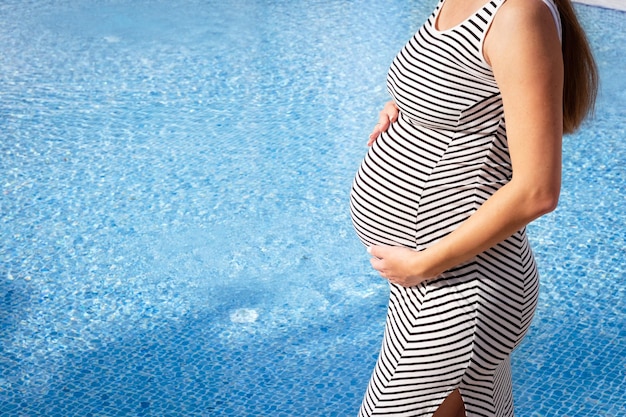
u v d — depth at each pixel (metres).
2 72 6.48
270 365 3.39
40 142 5.40
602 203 4.65
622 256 4.15
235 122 5.72
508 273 1.83
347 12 7.81
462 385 1.89
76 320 3.69
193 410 3.15
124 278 4.02
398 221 1.86
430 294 1.84
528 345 3.48
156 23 7.56
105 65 6.66
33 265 4.12
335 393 3.23
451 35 1.63
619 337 3.54
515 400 3.16
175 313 3.75
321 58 6.79
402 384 1.91
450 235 1.70
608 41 6.79
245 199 4.75
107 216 4.57
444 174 1.77
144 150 5.32
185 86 6.30
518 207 1.58
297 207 4.67
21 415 3.11
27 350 3.48
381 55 6.84
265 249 4.27
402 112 1.86
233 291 3.92
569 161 5.10
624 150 5.22
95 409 3.15
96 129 5.60
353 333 3.60
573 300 3.80
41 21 7.59
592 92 1.77
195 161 5.18
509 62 1.54
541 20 1.53
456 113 1.70
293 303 3.82
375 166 1.90
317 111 5.87
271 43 7.10
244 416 3.11
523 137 1.55
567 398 3.17
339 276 4.03
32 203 4.68
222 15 7.78
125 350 3.49
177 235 4.40
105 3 8.09
